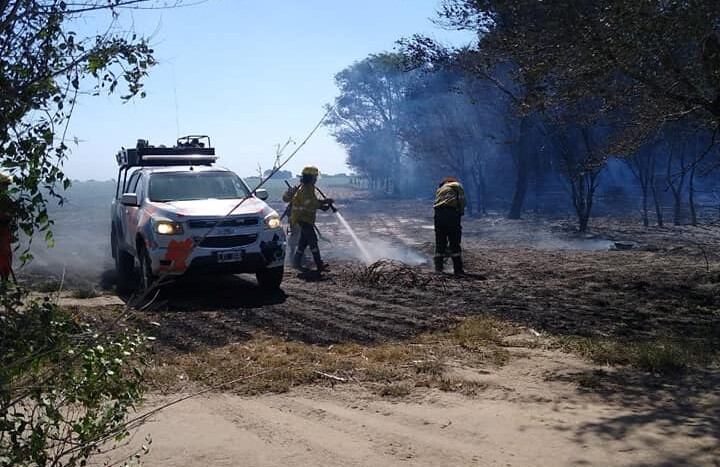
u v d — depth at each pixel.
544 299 9.47
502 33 8.80
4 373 2.69
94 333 2.94
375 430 4.76
